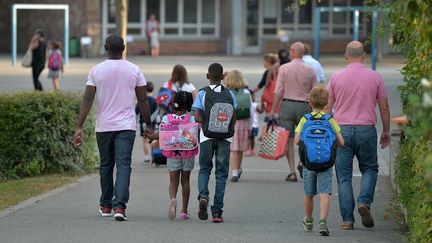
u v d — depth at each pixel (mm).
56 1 109438
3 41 114938
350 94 21625
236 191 27547
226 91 22578
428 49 16031
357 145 21672
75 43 106375
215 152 22641
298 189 28031
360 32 117062
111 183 22969
